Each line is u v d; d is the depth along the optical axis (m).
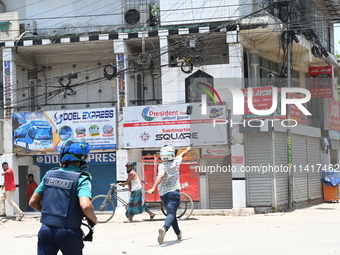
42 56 22.14
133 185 15.97
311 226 12.84
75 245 5.28
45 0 22.20
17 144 20.23
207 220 15.69
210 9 19.05
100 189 21.03
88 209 5.20
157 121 18.84
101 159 20.83
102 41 19.92
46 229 5.27
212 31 18.20
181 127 18.55
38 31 22.06
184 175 18.38
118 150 19.42
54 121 19.95
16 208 18.17
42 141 20.00
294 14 20.41
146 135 18.94
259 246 9.34
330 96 22.52
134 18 20.61
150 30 19.33
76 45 20.42
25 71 22.11
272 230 12.16
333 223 13.46
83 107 21.88
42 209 5.38
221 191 19.33
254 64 19.59
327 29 26.81
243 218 16.00
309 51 21.61
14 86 20.58
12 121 20.36
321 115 22.61
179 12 19.31
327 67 22.77
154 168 18.52
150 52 19.70
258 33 18.56
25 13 22.36
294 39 18.92
